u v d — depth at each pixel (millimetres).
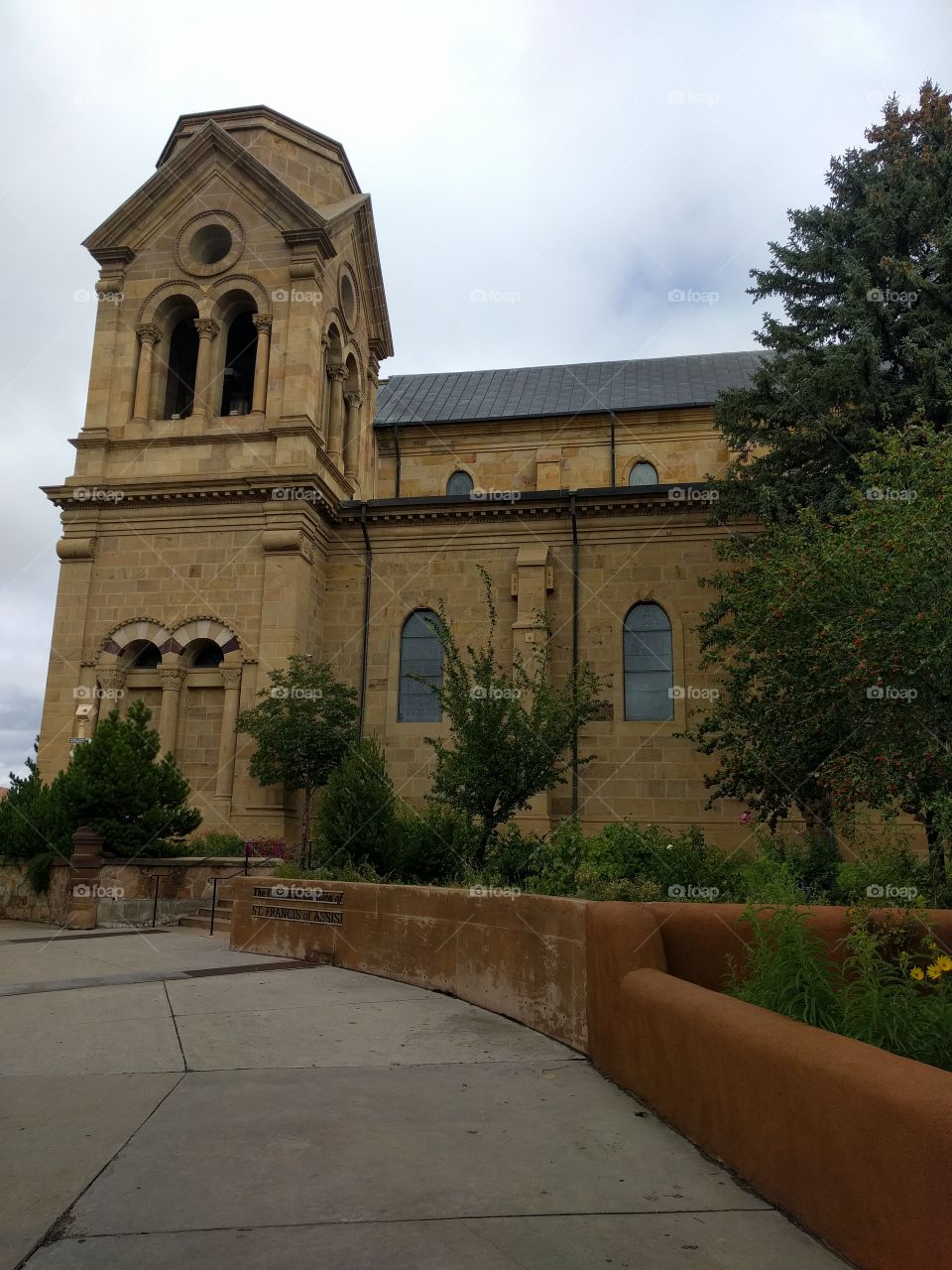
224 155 30766
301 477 27469
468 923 10992
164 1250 4363
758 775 19688
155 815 21172
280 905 15117
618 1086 7266
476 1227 4648
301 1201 4961
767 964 6332
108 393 30047
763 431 23141
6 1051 8367
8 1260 4250
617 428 36219
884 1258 4031
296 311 29516
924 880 11336
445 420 37000
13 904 21969
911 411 20547
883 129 23406
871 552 13078
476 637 28109
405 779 27344
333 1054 8281
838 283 22875
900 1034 5363
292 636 26828
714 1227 4680
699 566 27281
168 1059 8078
